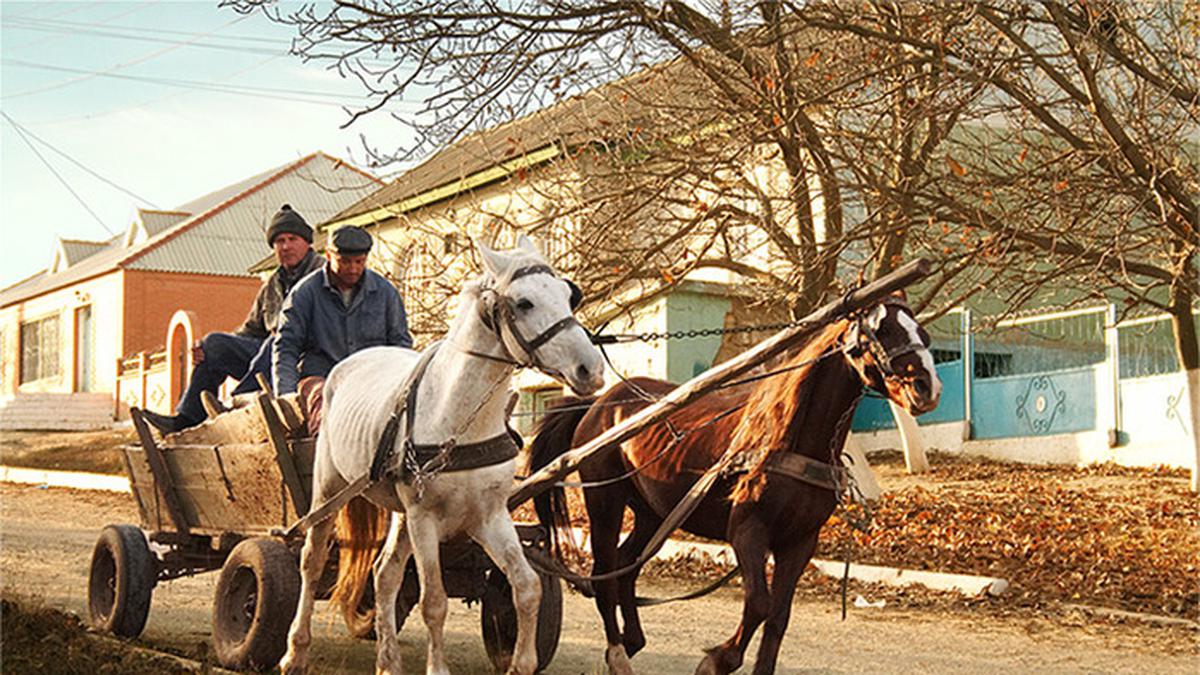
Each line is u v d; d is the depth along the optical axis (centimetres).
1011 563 1322
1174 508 1594
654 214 1459
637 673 860
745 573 653
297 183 4806
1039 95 1370
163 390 3869
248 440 812
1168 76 1309
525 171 1464
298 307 847
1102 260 1195
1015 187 1295
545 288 619
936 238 1372
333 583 788
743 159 1389
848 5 1388
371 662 849
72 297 4697
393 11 1288
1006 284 1337
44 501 2381
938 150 1577
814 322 642
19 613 856
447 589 769
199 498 880
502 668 820
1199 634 1027
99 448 3331
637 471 762
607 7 1313
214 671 743
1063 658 934
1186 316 1752
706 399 772
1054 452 2131
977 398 2273
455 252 1487
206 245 4531
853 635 1023
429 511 651
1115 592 1186
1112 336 2064
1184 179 1334
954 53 1291
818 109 1388
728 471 687
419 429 656
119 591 873
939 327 2372
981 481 1945
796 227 1606
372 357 752
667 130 1441
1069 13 1288
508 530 653
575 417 855
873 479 1662
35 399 4225
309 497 772
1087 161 1246
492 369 641
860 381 671
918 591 1224
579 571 823
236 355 974
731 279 2231
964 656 938
